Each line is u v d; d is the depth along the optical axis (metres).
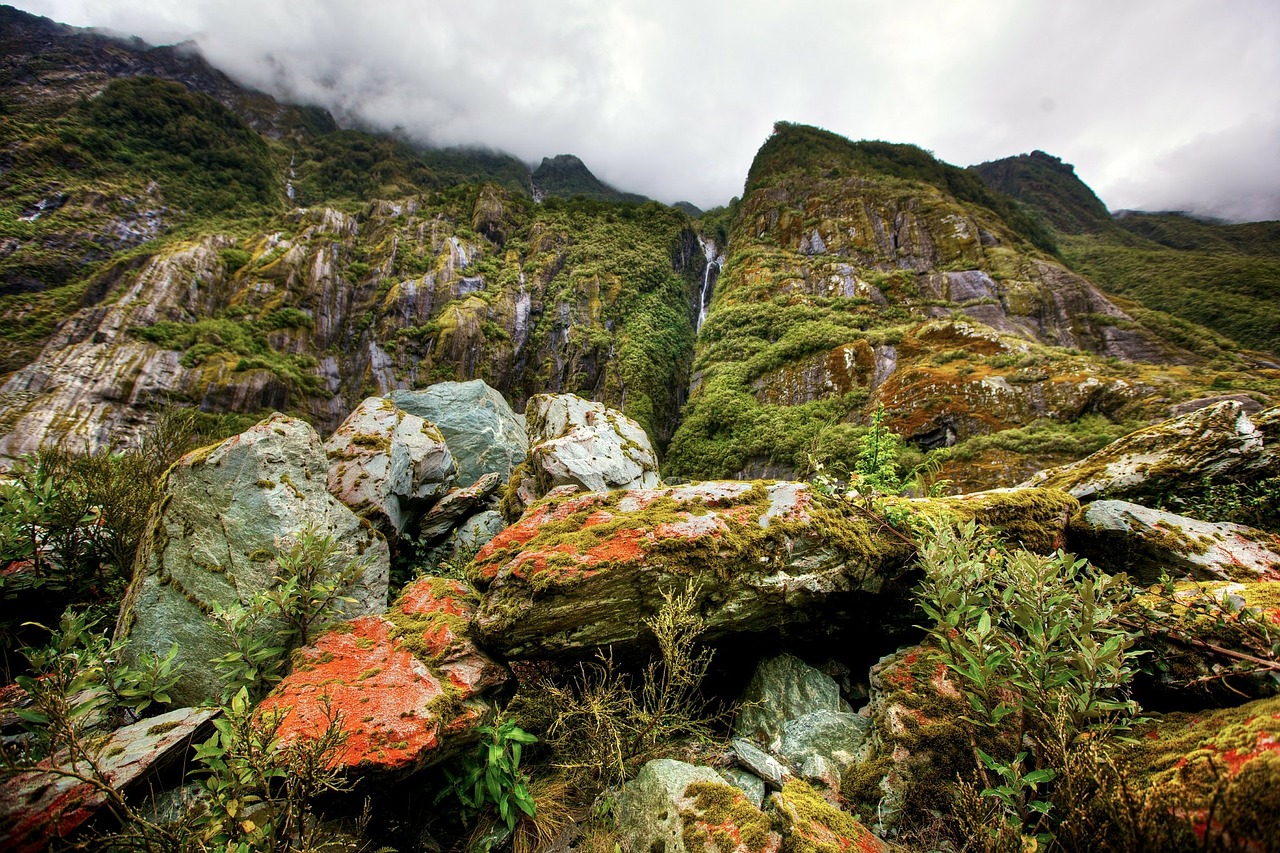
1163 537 4.13
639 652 4.01
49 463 5.06
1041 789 2.59
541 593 3.63
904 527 4.34
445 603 4.08
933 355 29.33
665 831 2.70
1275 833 1.53
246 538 4.12
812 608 4.21
